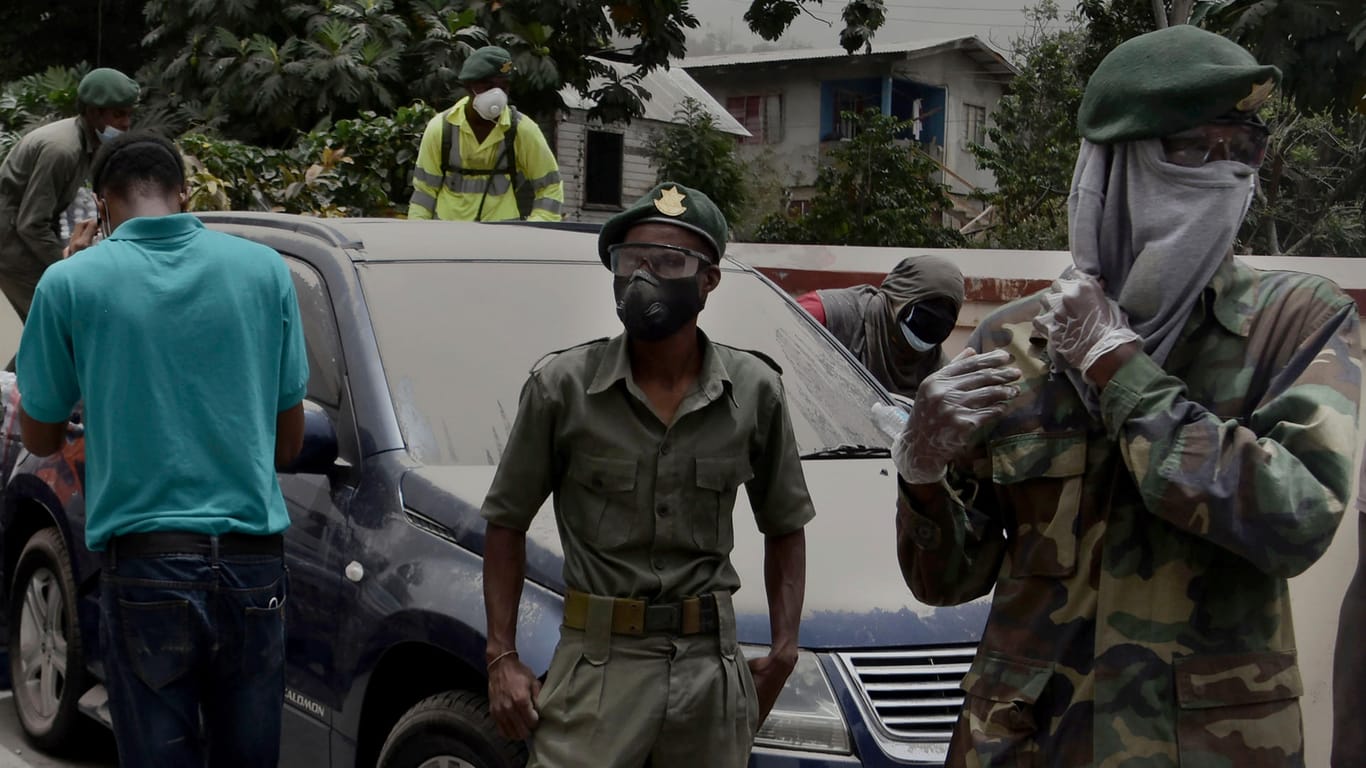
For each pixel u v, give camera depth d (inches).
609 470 117.9
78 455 204.4
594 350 121.2
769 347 194.1
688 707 115.9
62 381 148.3
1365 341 253.9
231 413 147.3
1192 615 92.6
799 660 134.2
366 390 165.3
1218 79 92.3
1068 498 95.7
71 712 204.8
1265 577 93.4
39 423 150.0
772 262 338.3
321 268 181.9
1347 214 876.0
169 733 145.3
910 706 133.2
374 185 391.5
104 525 144.6
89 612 200.2
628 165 1127.0
